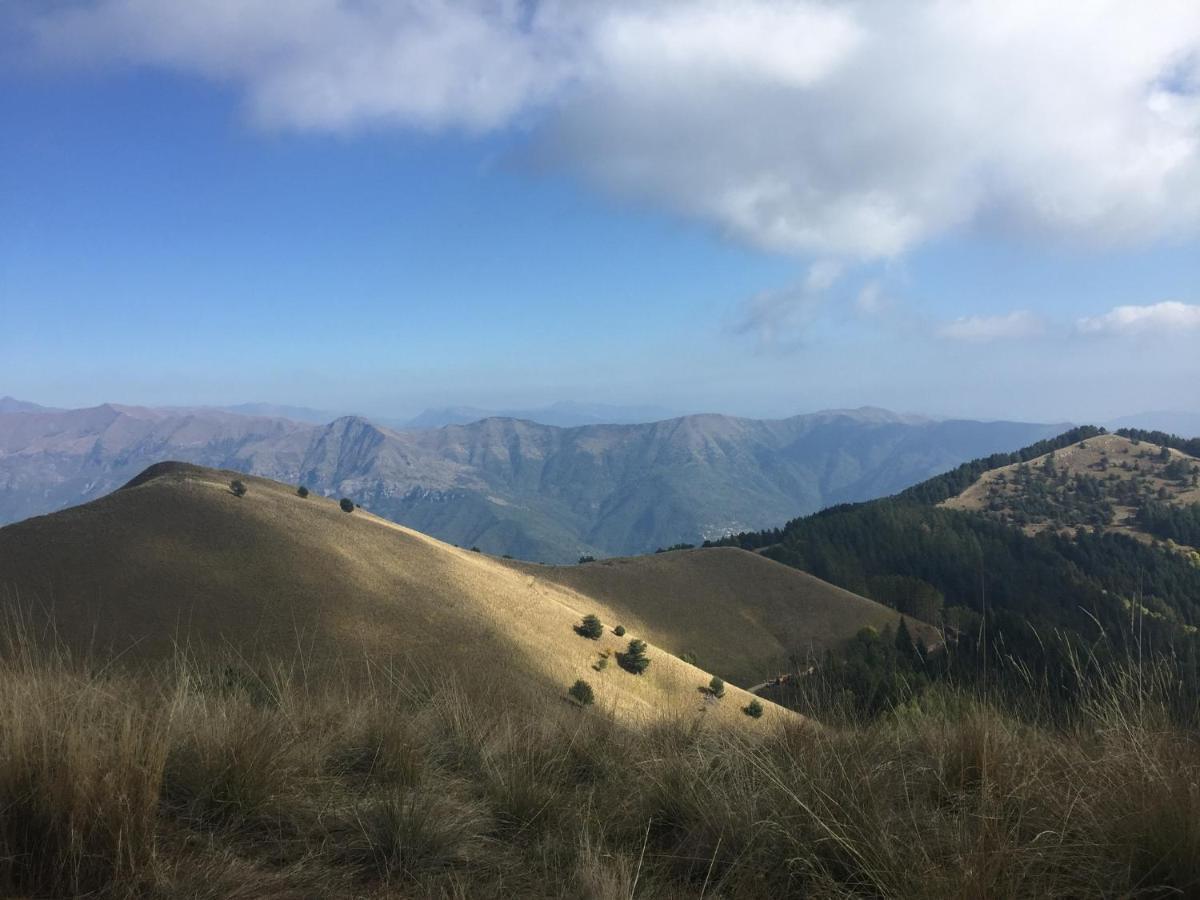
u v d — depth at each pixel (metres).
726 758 4.01
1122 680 3.89
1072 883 2.62
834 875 2.85
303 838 3.04
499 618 53.22
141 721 3.23
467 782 3.92
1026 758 3.57
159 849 2.75
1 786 2.57
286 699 4.67
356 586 51.12
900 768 3.74
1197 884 2.44
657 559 103.31
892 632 73.94
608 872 2.78
